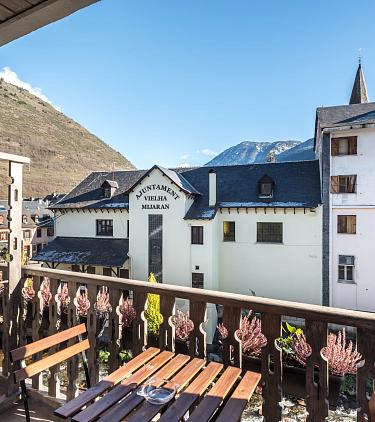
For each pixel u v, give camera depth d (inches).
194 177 863.7
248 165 845.8
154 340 132.7
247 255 724.7
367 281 635.5
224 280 741.9
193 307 91.0
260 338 165.3
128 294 181.2
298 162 805.2
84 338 112.3
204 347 88.7
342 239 655.1
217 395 69.4
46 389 116.5
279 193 729.0
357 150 645.3
